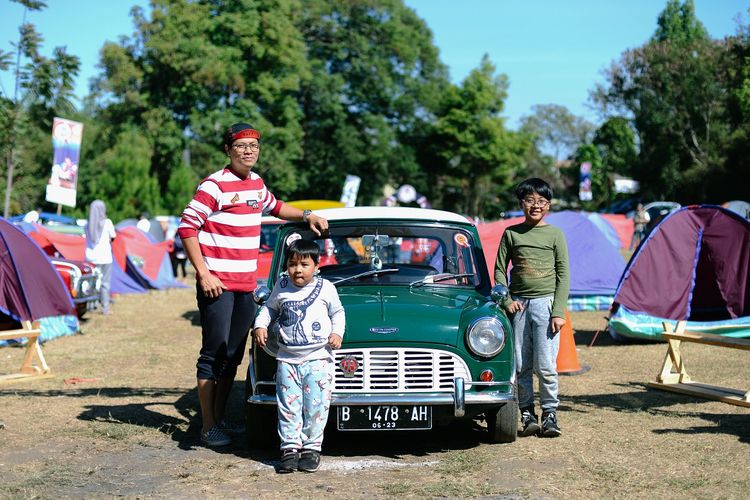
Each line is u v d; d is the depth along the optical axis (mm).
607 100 57688
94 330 12898
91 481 4926
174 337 12102
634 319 11055
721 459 5316
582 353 10328
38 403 7352
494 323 5340
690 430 6172
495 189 76125
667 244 8164
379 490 4668
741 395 7359
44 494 4648
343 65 58406
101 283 14586
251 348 5668
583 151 86438
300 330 5086
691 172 52906
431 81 64750
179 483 4871
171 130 48219
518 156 71000
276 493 4637
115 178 42625
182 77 48469
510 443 5801
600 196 80812
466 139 65812
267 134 49469
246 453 5621
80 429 6328
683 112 54500
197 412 6996
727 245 8219
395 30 58750
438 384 5234
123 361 9867
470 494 4574
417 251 6441
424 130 66188
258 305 6059
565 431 6176
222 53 48375
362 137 58562
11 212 35031
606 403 7258
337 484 4809
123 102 49719
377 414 5172
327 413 5145
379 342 5238
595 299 14789
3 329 9438
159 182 49281
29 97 28734
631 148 74562
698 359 9602
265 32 49656
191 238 5652
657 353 10250
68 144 19719
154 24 48312
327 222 6199
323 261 6375
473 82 66500
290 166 51406
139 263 19922
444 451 5590
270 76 50219
